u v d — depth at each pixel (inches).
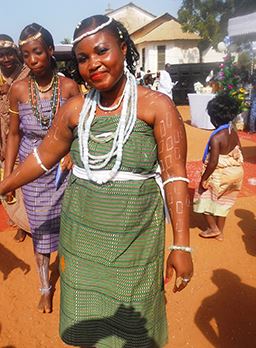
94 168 71.0
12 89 114.0
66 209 78.0
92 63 66.6
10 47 147.1
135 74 77.7
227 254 151.7
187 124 501.7
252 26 386.6
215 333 109.6
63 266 79.7
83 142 71.4
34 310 121.2
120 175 70.6
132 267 73.8
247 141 374.3
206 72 805.9
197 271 139.6
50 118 112.5
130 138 69.1
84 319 78.6
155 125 69.0
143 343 77.2
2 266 146.3
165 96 69.9
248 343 106.0
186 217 68.4
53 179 113.8
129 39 72.5
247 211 193.2
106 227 72.6
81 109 74.0
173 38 1179.9
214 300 123.6
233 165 151.7
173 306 120.5
